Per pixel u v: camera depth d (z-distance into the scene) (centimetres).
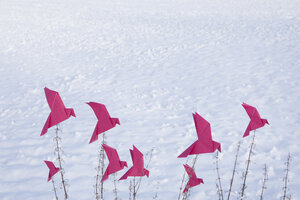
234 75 1054
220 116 764
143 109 830
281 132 664
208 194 467
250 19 1938
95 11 2291
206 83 999
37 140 679
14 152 632
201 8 2358
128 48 1473
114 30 1803
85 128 728
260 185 488
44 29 1828
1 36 1686
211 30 1728
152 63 1250
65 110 195
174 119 762
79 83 1055
